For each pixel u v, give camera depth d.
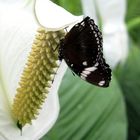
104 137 0.76
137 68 1.02
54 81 0.50
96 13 0.90
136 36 1.11
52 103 0.51
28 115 0.50
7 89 0.50
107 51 1.00
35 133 0.51
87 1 0.87
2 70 0.49
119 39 1.01
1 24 0.49
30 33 0.49
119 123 0.78
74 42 0.44
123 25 1.00
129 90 1.01
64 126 0.74
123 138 0.77
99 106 0.77
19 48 0.50
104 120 0.77
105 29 0.98
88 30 0.44
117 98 0.78
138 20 1.05
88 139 0.75
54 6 0.41
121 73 1.02
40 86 0.49
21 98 0.50
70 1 0.84
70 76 0.76
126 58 1.02
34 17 0.41
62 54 0.45
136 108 1.00
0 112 0.50
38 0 0.41
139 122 1.00
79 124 0.75
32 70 0.49
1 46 0.49
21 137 0.50
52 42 0.47
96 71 0.44
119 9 0.97
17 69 0.50
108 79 0.44
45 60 0.48
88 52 0.44
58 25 0.41
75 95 0.76
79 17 0.41
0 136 0.50
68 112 0.75
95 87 0.77
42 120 0.51
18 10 0.49
